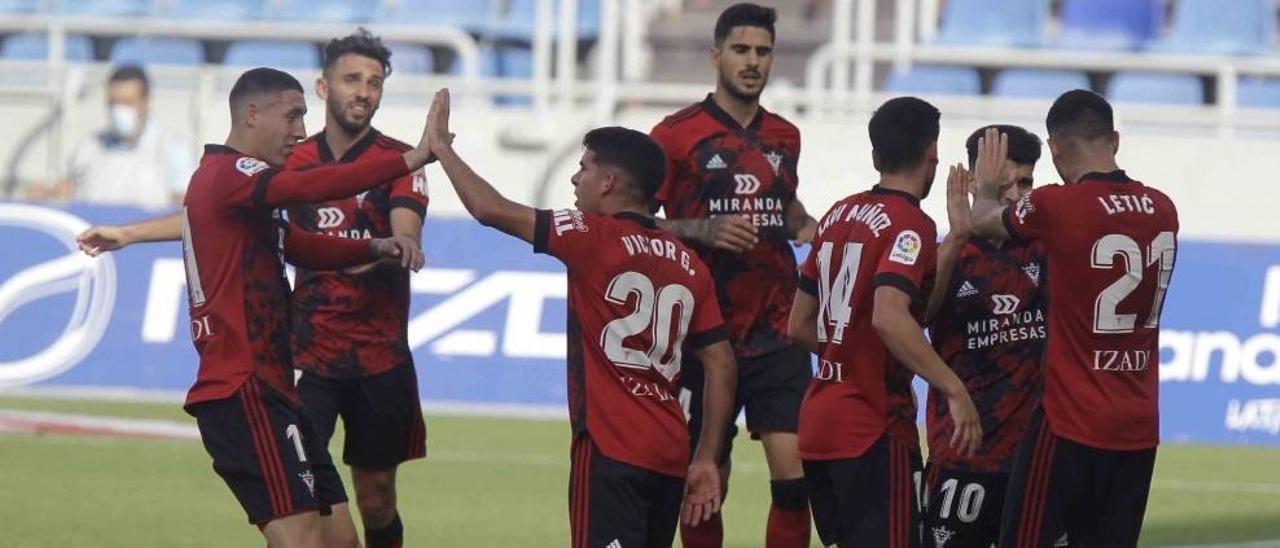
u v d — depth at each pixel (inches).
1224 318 1807.3
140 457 1578.5
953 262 897.5
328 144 1098.1
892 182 871.1
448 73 2468.0
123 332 1903.3
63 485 1437.0
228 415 855.1
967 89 2333.9
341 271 1029.8
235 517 1322.6
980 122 2139.5
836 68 2287.2
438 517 1334.9
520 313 1867.6
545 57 2180.1
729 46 1088.2
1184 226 2164.1
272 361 868.6
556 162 2164.1
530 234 821.2
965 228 888.9
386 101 2197.3
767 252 1084.5
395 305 1089.4
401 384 1093.8
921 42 2488.9
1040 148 1007.0
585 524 823.7
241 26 2300.7
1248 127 2222.0
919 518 872.9
